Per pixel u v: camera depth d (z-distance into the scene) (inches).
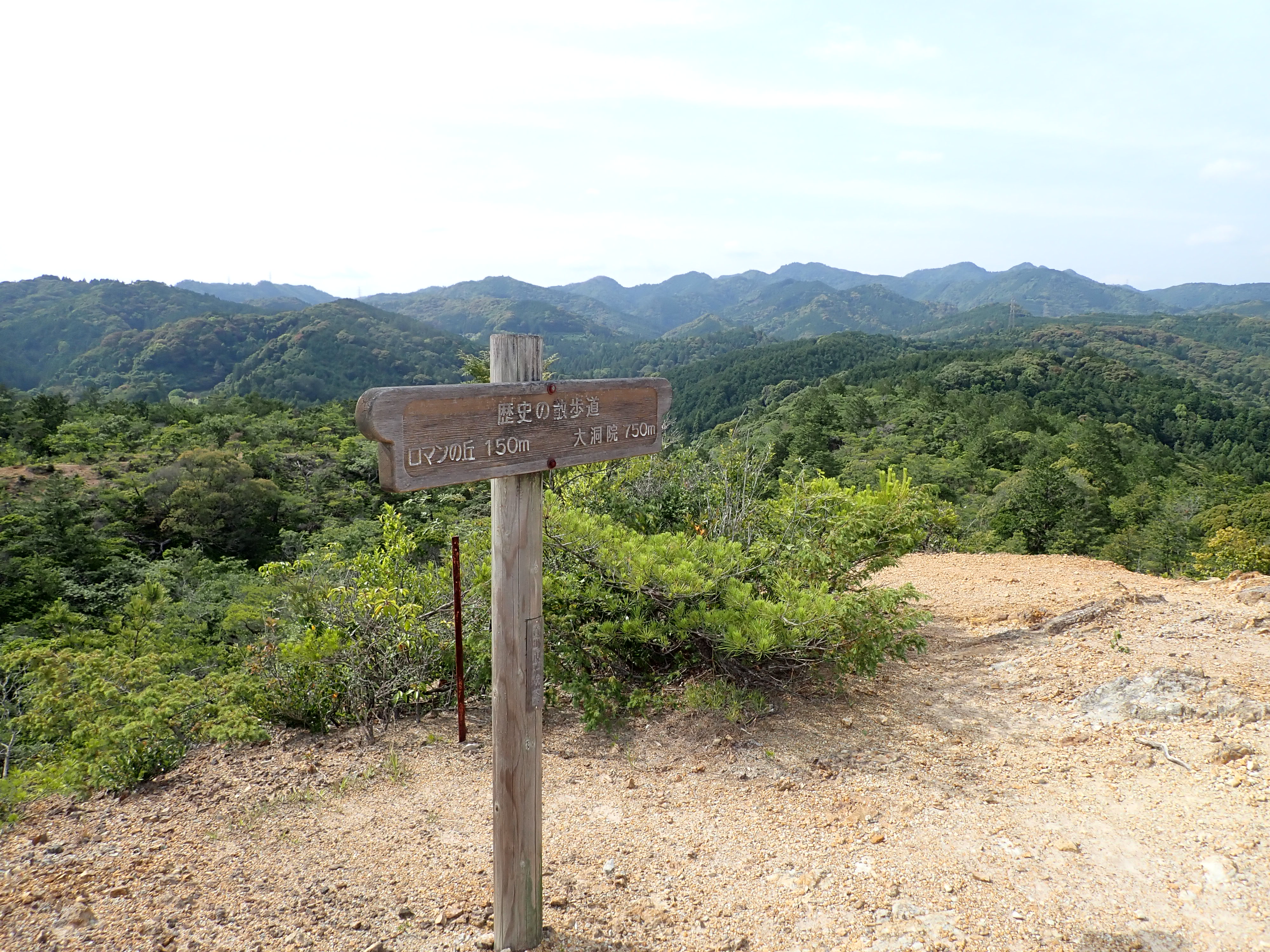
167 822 144.1
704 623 179.3
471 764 168.1
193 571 1039.0
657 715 186.9
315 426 2039.9
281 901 117.0
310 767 168.1
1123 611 229.9
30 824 144.0
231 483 1318.9
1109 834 123.1
